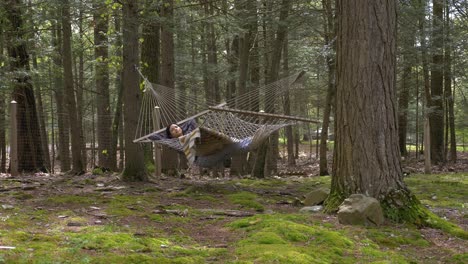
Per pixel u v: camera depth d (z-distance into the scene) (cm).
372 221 495
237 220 506
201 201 661
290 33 1348
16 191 707
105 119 1367
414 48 1213
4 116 1288
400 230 482
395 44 532
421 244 446
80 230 448
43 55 1088
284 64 1628
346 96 533
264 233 434
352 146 530
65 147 1334
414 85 1647
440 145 1531
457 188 845
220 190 763
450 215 587
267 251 382
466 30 1354
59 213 534
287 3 1112
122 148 1475
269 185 877
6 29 978
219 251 390
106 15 927
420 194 765
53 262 336
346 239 429
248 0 1091
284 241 418
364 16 520
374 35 521
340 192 541
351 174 532
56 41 1380
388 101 527
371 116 524
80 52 1373
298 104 1688
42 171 1124
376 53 521
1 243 387
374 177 525
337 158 549
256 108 984
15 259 343
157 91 916
